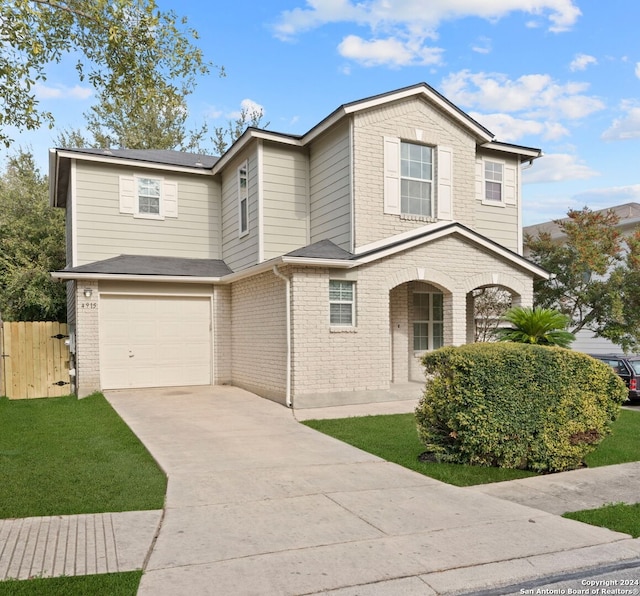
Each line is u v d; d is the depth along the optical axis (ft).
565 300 59.36
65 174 52.13
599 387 23.81
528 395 22.82
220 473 21.53
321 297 37.17
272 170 44.55
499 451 22.59
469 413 22.49
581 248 55.93
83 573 12.92
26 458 23.31
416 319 48.14
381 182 40.83
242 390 45.24
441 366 23.67
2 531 15.48
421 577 12.85
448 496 19.16
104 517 16.65
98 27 28.81
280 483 20.38
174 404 38.29
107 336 45.24
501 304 52.11
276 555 13.98
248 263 46.06
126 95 32.07
